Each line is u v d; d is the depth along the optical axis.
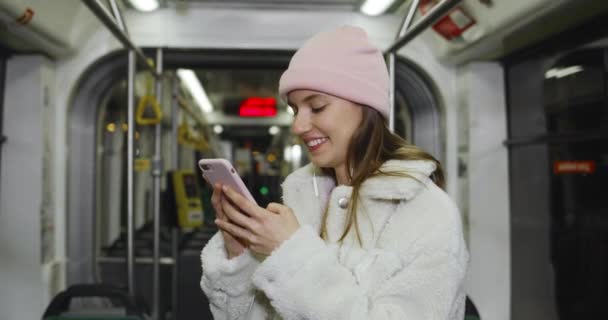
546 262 2.43
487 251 2.75
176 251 3.46
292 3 2.87
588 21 2.08
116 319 2.06
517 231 2.71
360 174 0.90
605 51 2.01
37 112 2.60
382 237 0.85
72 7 2.34
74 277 2.91
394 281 0.78
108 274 3.28
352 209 0.88
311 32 2.93
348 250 0.89
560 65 2.32
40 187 2.60
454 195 2.97
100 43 2.76
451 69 2.95
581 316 2.18
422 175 0.85
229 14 2.91
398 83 3.06
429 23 1.91
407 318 0.73
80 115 2.93
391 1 2.70
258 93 5.75
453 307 0.79
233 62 2.99
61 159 2.81
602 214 2.04
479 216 2.76
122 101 4.06
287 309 0.78
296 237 0.81
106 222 4.10
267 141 8.91
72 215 2.91
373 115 0.92
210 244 1.06
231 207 0.88
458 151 2.94
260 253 0.88
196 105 5.30
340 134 0.90
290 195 1.07
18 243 2.59
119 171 4.35
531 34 2.29
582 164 2.17
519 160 2.68
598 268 2.05
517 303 2.69
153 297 3.13
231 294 1.00
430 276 0.76
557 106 2.34
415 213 0.83
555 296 2.36
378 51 0.96
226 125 6.11
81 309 2.21
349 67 0.89
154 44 2.88
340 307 0.76
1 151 2.59
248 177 4.81
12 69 2.60
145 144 3.91
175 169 3.62
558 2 1.89
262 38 2.92
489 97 2.78
